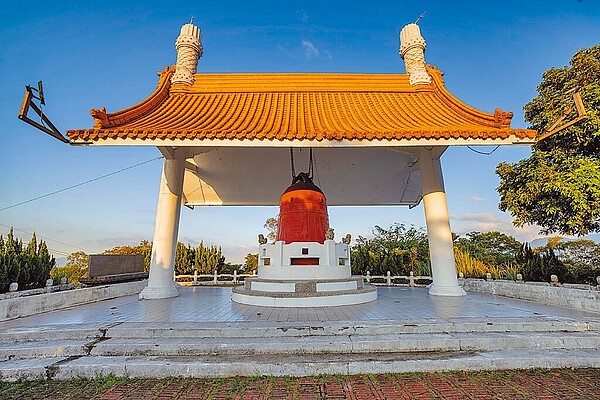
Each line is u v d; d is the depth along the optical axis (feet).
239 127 31.09
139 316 26.45
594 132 41.75
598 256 86.79
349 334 21.88
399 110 38.65
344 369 17.94
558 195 42.88
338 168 53.83
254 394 15.83
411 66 45.27
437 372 18.11
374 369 18.03
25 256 50.06
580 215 41.32
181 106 38.81
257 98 42.83
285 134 27.61
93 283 50.16
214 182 55.67
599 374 17.89
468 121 33.55
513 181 47.11
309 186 40.70
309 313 27.35
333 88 44.73
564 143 45.73
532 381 17.07
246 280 36.94
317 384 16.75
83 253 131.23
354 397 15.44
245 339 21.06
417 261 80.28
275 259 36.40
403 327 22.17
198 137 27.17
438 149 40.55
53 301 30.81
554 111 44.65
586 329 22.49
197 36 45.44
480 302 33.42
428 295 40.68
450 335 21.39
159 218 39.68
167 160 40.50
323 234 39.06
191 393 15.99
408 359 18.78
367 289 35.63
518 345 20.58
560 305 30.42
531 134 27.84
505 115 28.25
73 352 20.03
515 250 120.26
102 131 26.58
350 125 32.86
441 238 40.55
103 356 19.77
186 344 20.02
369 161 52.47
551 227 47.52
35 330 22.11
